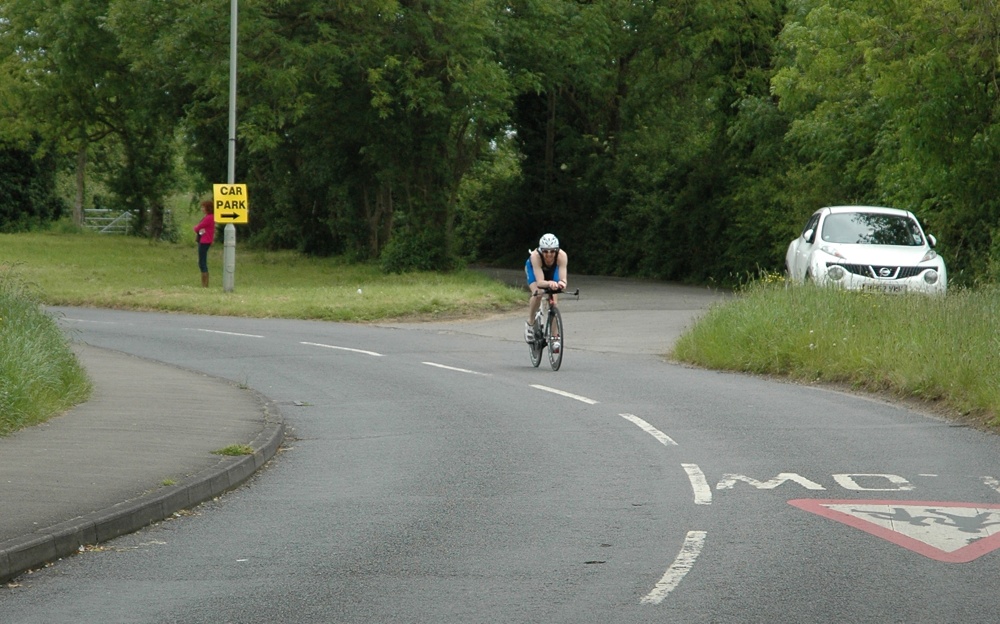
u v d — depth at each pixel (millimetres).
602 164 96562
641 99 93625
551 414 25469
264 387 30328
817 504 16453
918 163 48656
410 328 47375
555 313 33594
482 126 74125
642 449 21109
